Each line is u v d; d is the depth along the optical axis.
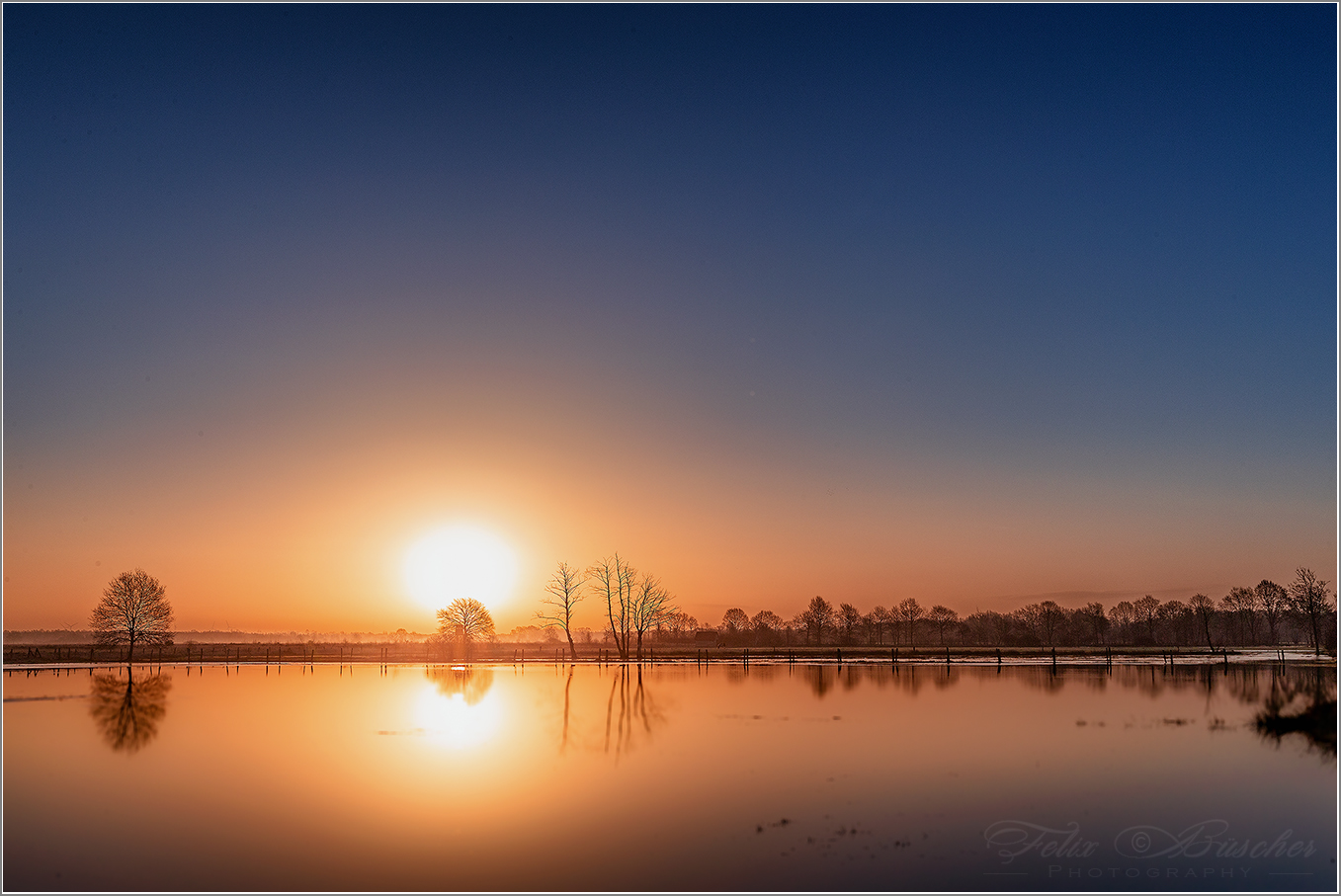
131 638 93.44
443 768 28.84
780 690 56.62
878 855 19.23
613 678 70.31
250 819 22.62
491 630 113.69
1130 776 26.42
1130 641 158.75
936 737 34.12
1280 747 31.14
